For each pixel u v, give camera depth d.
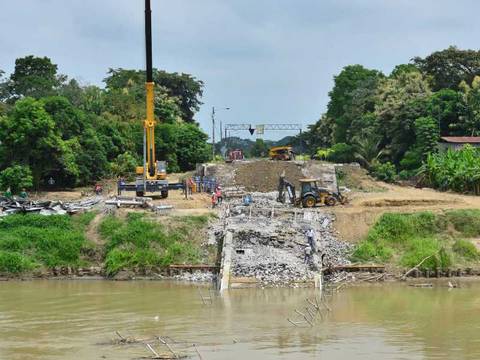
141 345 30.69
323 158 114.19
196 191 70.38
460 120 97.06
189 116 147.62
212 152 113.12
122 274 48.25
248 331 32.81
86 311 37.75
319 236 50.62
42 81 104.12
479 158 75.06
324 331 32.75
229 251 46.62
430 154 82.81
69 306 39.12
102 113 100.94
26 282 47.41
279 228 50.28
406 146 99.75
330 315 36.31
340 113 134.62
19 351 29.88
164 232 51.22
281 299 40.38
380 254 49.50
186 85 146.00
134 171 85.00
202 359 28.16
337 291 43.06
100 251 50.41
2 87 105.81
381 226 52.69
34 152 71.56
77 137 80.12
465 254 49.84
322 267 46.34
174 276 47.94
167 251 49.53
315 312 36.81
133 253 49.31
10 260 48.84
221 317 35.81
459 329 33.06
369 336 31.78
